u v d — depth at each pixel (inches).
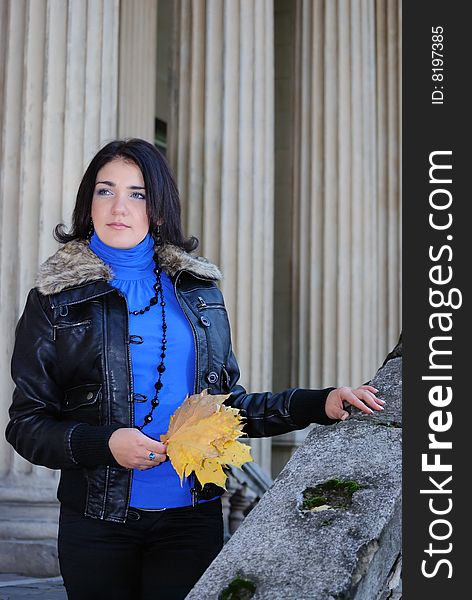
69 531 112.8
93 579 111.7
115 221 117.5
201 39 359.9
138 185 118.9
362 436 115.8
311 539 99.6
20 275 264.5
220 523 119.4
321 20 439.5
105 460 107.0
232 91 358.0
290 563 96.9
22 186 268.1
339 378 419.8
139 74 403.9
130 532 112.7
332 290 425.4
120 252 118.6
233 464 107.0
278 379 432.5
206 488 115.7
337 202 429.4
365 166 436.1
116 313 115.2
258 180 358.9
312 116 436.1
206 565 115.3
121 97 388.5
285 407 123.1
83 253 117.0
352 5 438.9
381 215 471.2
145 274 119.8
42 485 255.1
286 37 458.6
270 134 365.1
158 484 113.5
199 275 122.0
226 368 123.2
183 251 122.3
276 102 455.2
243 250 353.4
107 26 283.1
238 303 351.9
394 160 475.2
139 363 114.8
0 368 261.1
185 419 108.4
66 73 273.9
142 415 114.0
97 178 119.5
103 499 111.1
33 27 273.9
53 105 271.7
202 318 119.3
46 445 108.7
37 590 220.5
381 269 467.5
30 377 113.2
